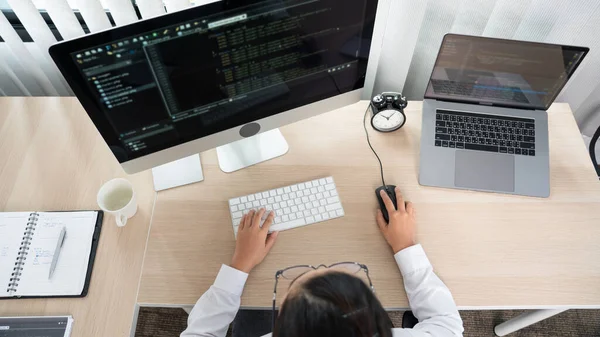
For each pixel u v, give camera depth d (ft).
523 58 3.11
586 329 5.17
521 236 3.23
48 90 4.87
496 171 3.43
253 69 2.77
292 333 1.71
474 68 3.24
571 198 3.40
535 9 3.92
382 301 2.99
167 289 3.04
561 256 3.15
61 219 3.22
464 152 3.49
